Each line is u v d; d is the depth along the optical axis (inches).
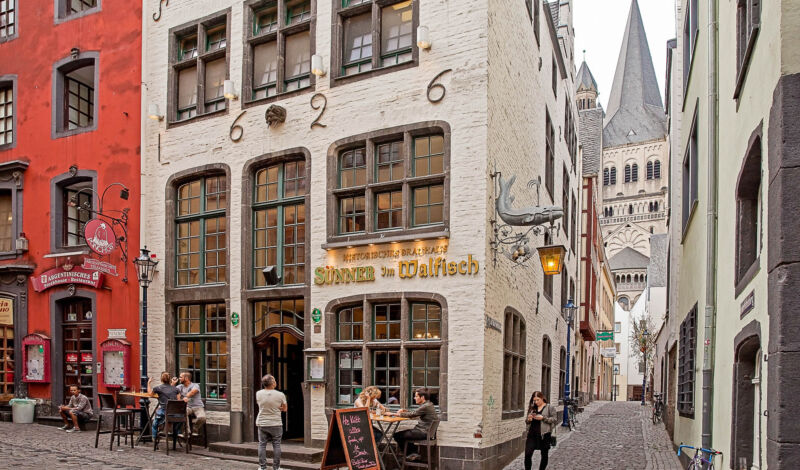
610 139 4498.0
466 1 465.7
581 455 581.0
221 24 590.6
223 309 558.3
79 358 644.7
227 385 537.3
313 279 502.9
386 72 489.4
